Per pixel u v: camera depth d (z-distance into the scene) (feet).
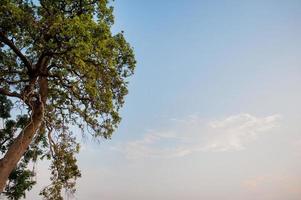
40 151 80.94
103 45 61.00
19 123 82.58
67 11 64.90
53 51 61.98
